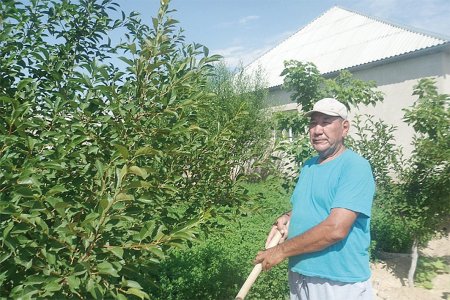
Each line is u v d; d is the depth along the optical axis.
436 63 10.12
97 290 1.68
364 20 14.59
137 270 2.05
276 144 3.44
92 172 2.11
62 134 2.00
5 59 2.22
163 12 2.20
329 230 2.26
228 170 2.92
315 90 5.50
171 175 2.54
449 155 4.71
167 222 2.51
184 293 4.12
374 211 6.18
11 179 1.75
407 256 6.21
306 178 2.66
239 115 2.94
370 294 2.45
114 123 2.09
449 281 5.39
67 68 2.50
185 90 2.39
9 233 1.66
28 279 1.61
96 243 1.80
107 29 2.65
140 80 2.18
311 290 2.46
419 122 5.14
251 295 4.27
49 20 2.54
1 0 2.26
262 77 14.44
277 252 2.43
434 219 5.24
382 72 11.27
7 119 1.80
